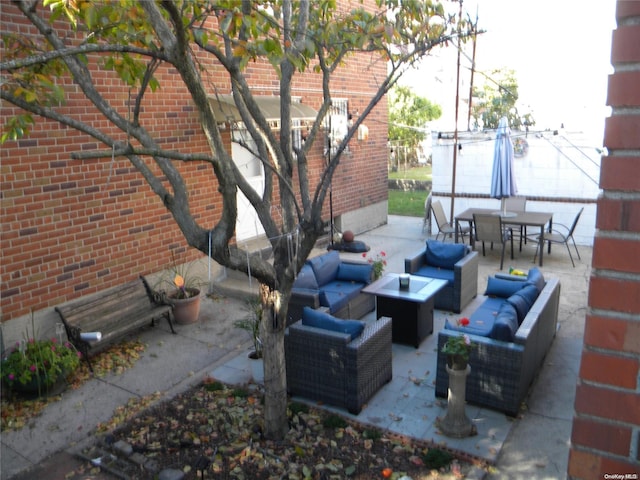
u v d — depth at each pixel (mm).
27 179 7168
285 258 5348
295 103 11312
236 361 7535
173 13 3652
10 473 5293
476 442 5512
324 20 6629
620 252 1433
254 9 4805
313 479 5016
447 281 8477
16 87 4758
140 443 5629
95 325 7719
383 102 15555
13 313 7141
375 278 9430
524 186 13859
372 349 6281
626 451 1503
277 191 11570
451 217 13969
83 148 7789
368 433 5699
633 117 1382
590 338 1505
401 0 6133
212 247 4547
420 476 5031
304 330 6234
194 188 9625
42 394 6617
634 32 1362
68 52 3594
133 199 8586
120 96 8211
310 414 6125
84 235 7941
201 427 5910
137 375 7184
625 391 1478
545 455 5336
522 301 6902
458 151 14359
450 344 5461
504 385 5945
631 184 1401
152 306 8539
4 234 6977
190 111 9398
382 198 16047
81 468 5359
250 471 5152
